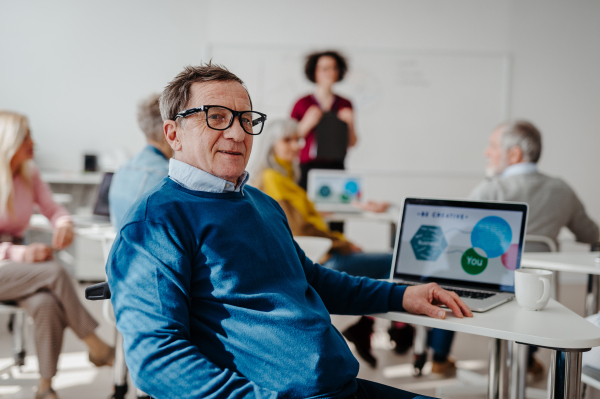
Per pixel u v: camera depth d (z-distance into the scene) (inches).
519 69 180.2
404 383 90.4
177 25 174.4
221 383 32.8
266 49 175.8
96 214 102.6
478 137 180.5
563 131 182.4
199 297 37.4
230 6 175.2
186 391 32.4
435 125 179.5
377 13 177.2
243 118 41.1
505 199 88.5
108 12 172.1
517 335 38.7
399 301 45.2
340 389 38.1
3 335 111.5
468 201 54.4
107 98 173.0
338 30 177.0
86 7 171.2
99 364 78.8
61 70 171.2
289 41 176.4
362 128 178.4
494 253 52.4
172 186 39.4
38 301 73.5
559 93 181.5
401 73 178.1
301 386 35.9
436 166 180.4
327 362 37.1
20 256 76.0
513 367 68.3
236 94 40.8
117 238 37.1
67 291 75.5
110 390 85.2
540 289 44.7
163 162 73.6
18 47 169.6
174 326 34.0
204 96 40.0
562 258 74.0
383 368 97.8
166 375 32.5
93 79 172.4
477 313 44.5
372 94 177.9
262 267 38.9
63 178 154.1
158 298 34.3
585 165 183.6
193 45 175.3
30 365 94.3
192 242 37.3
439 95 179.0
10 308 74.7
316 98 176.9
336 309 47.8
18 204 86.0
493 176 96.2
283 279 40.1
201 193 39.3
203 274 37.4
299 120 176.7
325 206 126.3
